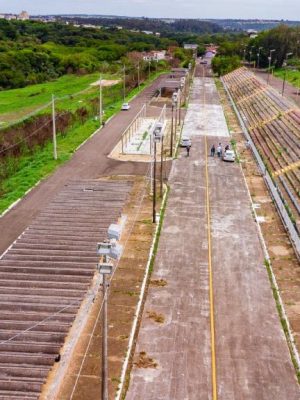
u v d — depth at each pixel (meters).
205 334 27.03
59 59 165.88
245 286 32.03
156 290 31.39
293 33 169.25
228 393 22.78
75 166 57.25
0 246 37.44
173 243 37.91
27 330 26.05
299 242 35.91
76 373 23.77
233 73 145.62
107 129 76.31
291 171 53.06
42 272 32.16
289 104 85.81
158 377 23.67
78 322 27.39
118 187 49.56
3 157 61.47
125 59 160.00
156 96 110.94
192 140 70.38
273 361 25.02
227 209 44.88
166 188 49.97
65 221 40.72
